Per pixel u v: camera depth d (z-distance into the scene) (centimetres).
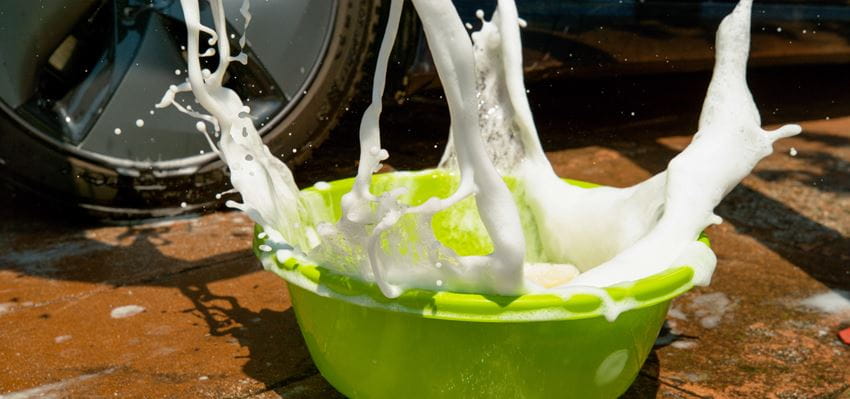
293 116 225
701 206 142
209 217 235
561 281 158
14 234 221
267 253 139
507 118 180
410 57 236
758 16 310
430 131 305
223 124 152
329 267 132
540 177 175
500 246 118
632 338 131
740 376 162
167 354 165
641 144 306
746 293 196
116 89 214
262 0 215
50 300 186
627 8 271
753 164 149
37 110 214
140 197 224
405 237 124
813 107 362
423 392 130
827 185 270
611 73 290
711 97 155
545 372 127
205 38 215
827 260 216
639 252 136
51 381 155
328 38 222
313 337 139
